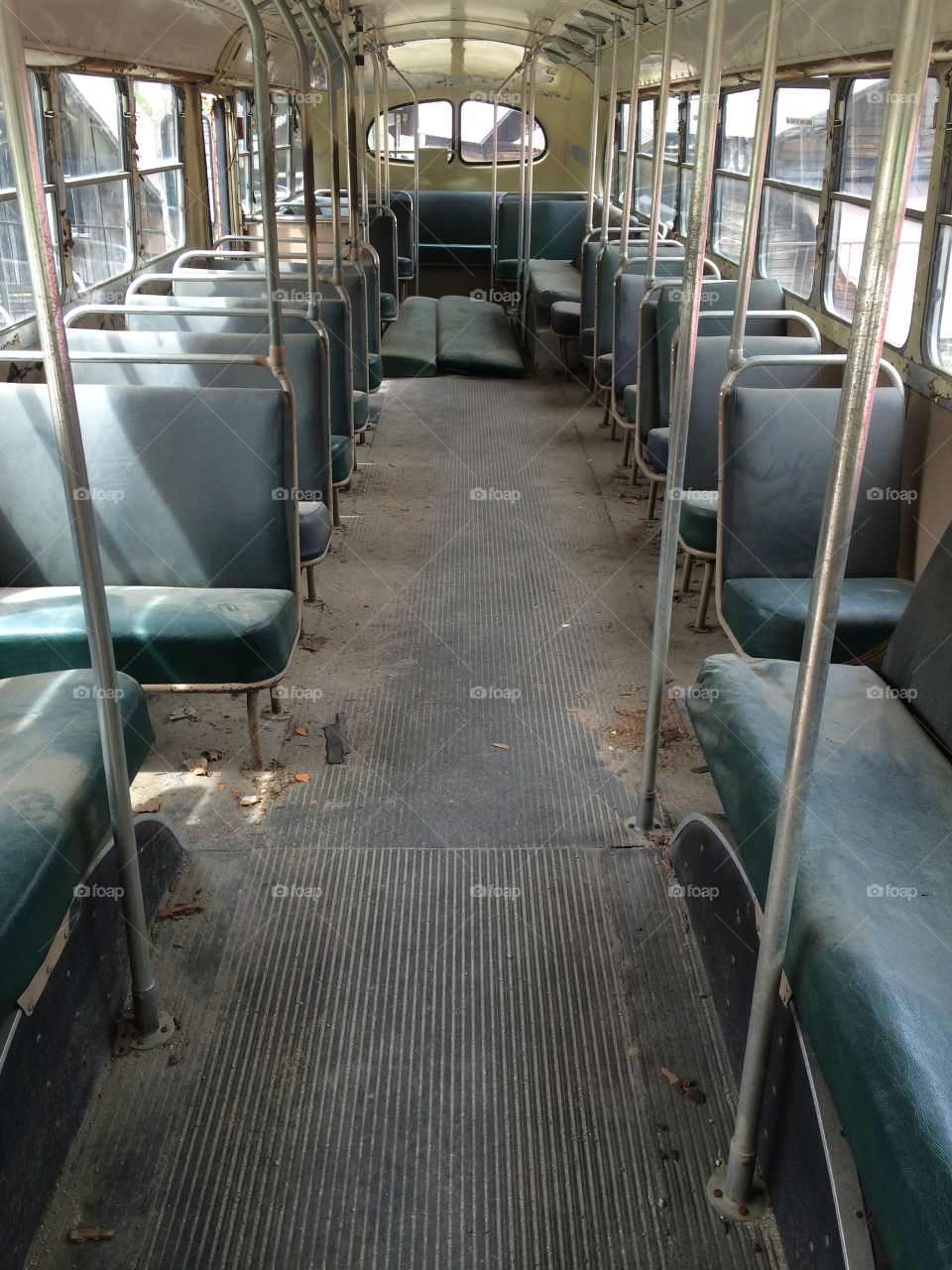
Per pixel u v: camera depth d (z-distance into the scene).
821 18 4.56
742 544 3.81
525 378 10.07
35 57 5.03
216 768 3.68
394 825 3.38
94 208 6.25
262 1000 2.65
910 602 3.02
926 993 1.81
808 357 3.81
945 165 3.82
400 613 4.95
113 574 3.77
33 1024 2.05
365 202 8.10
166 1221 2.09
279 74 9.91
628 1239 2.08
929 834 2.31
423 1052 2.51
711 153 2.61
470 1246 2.07
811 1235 1.90
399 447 7.71
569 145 13.30
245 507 3.73
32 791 2.27
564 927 2.93
